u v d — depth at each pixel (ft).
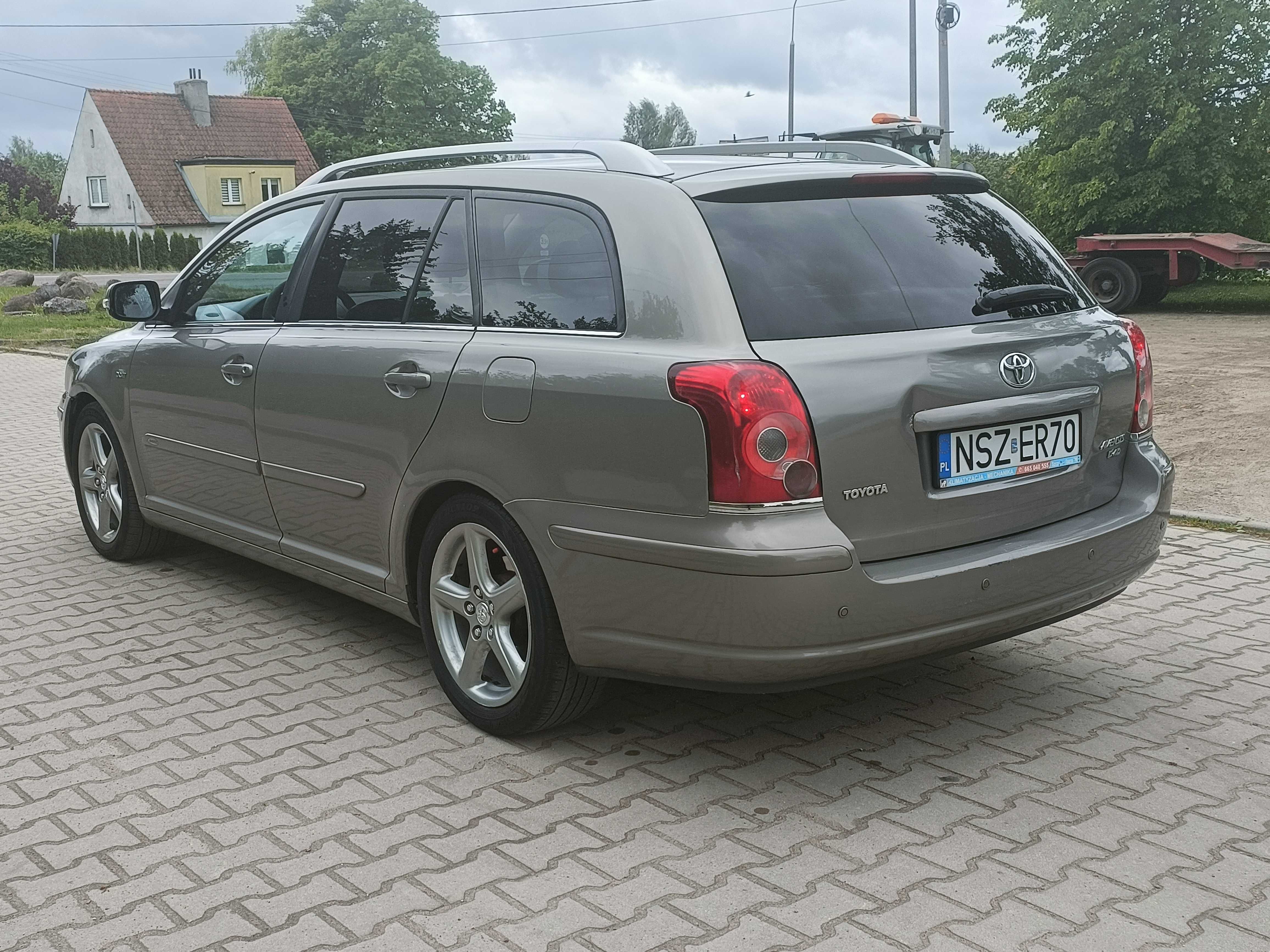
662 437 10.10
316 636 15.62
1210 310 69.15
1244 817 10.41
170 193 207.82
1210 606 16.29
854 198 11.64
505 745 12.18
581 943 8.63
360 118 248.93
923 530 10.53
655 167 11.39
